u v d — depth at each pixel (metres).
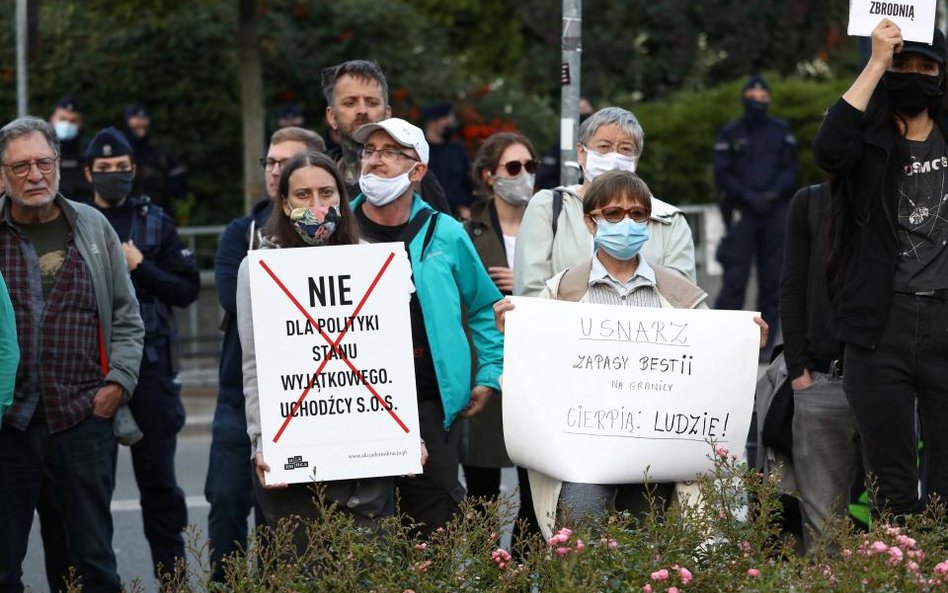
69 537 12.25
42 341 11.97
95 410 12.18
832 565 9.29
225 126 33.84
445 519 11.37
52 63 33.81
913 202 11.02
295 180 10.82
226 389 13.22
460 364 11.31
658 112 34.69
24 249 12.08
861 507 12.52
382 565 9.48
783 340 12.38
